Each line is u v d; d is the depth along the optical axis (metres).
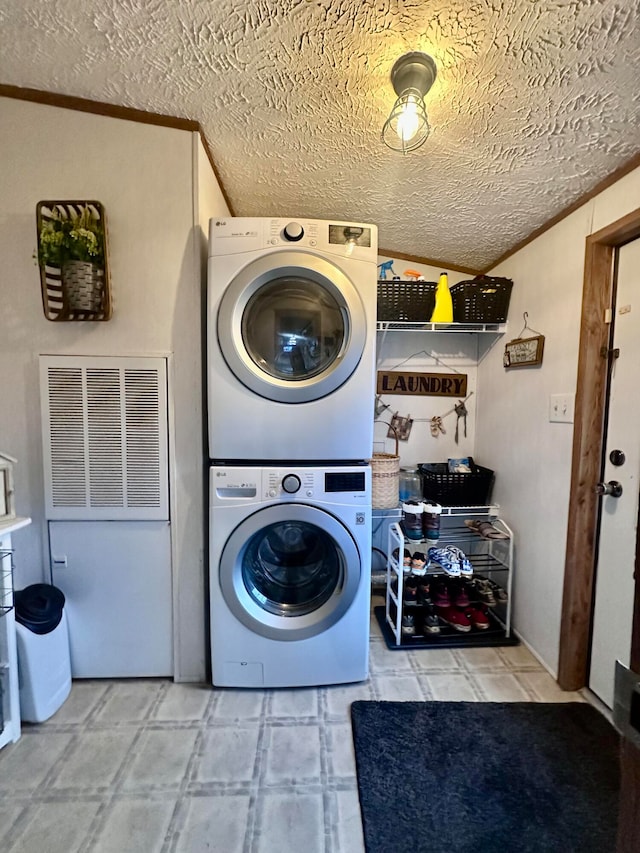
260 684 1.55
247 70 1.17
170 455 1.53
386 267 2.16
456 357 2.43
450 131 1.32
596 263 1.51
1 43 1.13
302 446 1.48
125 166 1.43
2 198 1.43
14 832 1.04
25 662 1.35
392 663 1.73
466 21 0.98
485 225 1.88
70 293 1.40
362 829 1.06
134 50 1.13
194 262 1.47
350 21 1.00
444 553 1.94
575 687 1.60
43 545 1.54
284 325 1.49
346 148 1.47
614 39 0.97
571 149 1.34
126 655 1.59
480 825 1.07
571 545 1.58
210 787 1.17
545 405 1.77
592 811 1.11
